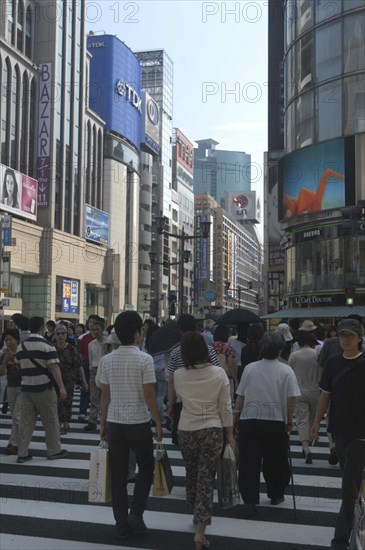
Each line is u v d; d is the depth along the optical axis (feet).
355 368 15.85
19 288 152.76
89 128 199.31
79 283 174.19
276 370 19.70
